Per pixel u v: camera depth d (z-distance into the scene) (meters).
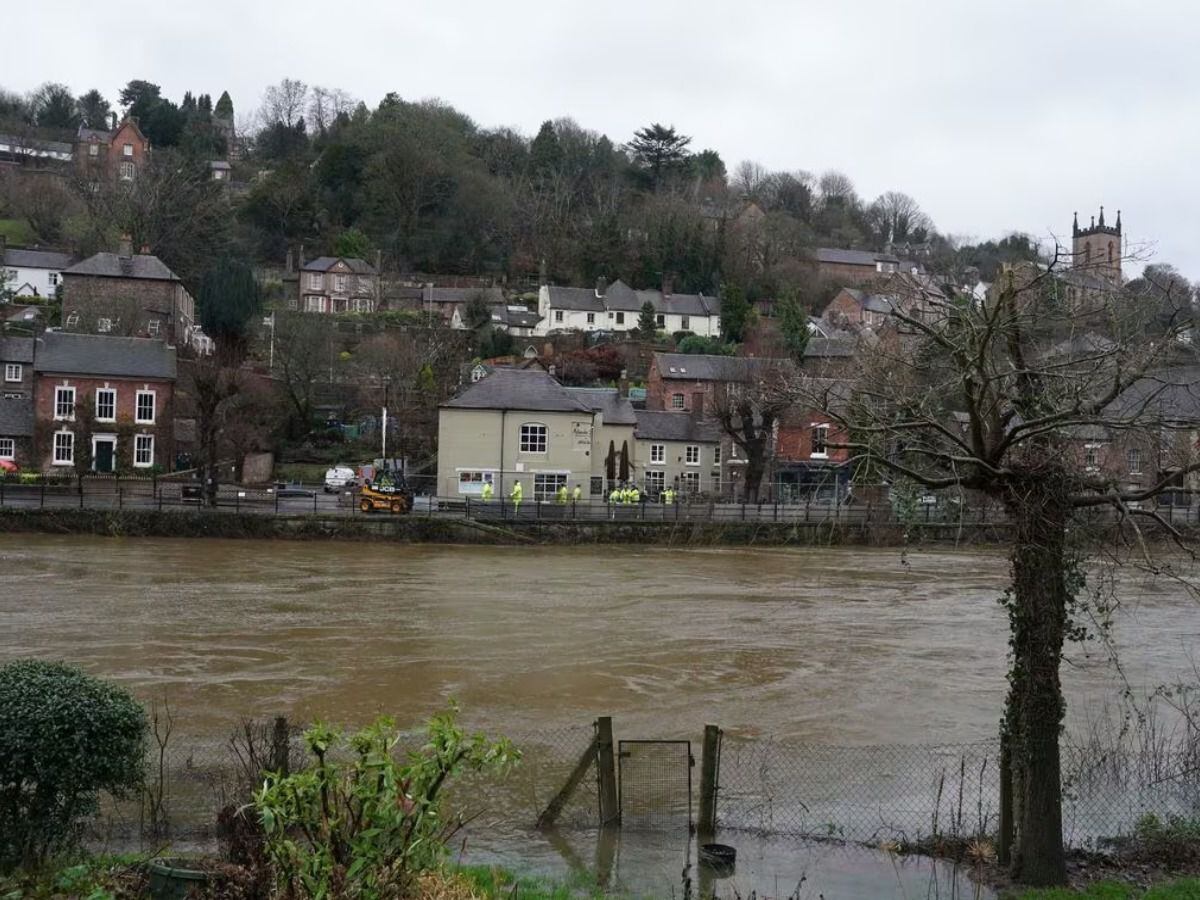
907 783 13.49
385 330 86.88
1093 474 10.59
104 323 73.50
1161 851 10.86
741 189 153.75
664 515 50.22
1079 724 16.52
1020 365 10.02
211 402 52.50
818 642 24.45
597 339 95.81
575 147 146.38
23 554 36.88
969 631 26.34
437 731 6.51
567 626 25.84
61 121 146.25
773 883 10.09
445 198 122.81
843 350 65.00
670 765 13.31
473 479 55.47
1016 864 10.07
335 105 158.12
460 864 9.96
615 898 9.59
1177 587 34.50
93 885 7.80
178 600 28.34
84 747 8.49
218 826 9.59
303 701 17.80
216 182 115.69
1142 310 10.98
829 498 56.41
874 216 160.62
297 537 44.19
